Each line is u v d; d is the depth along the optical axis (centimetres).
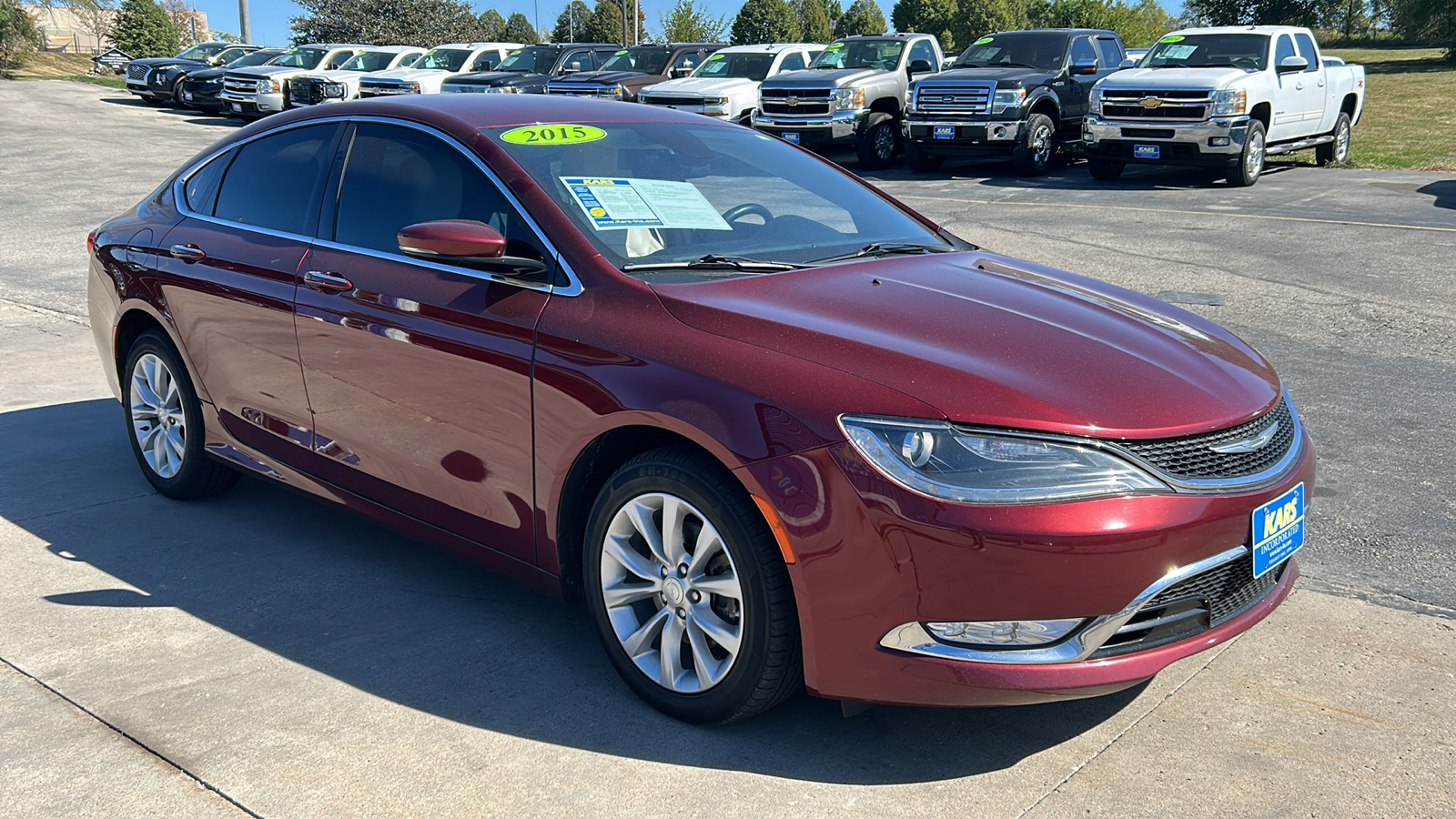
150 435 472
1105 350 294
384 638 349
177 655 336
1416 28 4697
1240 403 287
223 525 444
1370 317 761
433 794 268
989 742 292
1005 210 1314
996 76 1697
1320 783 273
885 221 403
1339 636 346
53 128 2423
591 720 302
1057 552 249
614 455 314
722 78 1986
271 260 400
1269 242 1054
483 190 350
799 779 275
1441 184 1455
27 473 500
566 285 319
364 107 399
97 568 400
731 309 298
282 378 399
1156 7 6353
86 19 5250
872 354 276
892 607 258
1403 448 510
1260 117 1511
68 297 893
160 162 1866
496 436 328
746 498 274
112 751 285
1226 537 270
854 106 1797
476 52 2641
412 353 347
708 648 294
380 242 370
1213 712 305
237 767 278
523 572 335
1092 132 1559
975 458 254
